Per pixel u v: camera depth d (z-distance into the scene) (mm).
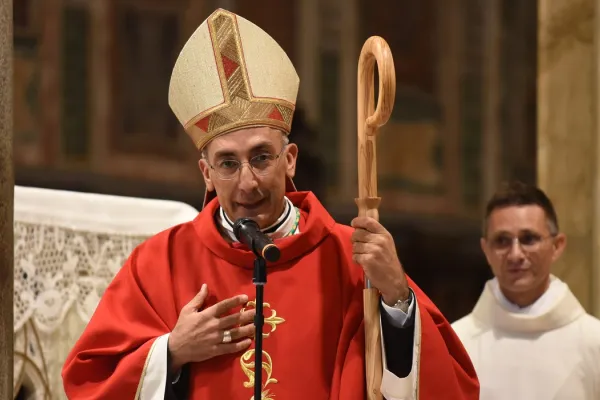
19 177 30328
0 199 10539
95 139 31469
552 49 17812
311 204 11156
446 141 34875
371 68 10438
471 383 10438
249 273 10695
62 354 13461
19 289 13195
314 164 31875
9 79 10719
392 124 34562
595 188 17453
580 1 17609
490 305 15109
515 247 14297
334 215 33094
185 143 32594
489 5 34969
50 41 31000
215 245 10789
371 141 10312
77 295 13602
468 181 34812
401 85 34688
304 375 10234
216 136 10398
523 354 14703
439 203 34656
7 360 10578
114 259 13883
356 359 10234
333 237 10961
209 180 10977
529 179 34812
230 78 10523
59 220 13641
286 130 10648
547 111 17844
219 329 9898
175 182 32375
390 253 9930
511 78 34875
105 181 31406
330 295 10617
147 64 32406
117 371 10070
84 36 31516
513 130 34844
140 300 10656
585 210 17547
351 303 10570
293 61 33719
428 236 34312
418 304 10117
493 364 14828
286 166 10703
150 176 32062
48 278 13430
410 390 9984
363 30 34438
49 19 31000
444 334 10539
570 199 17641
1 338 10500
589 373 14445
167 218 14250
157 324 10523
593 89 17562
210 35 10719
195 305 10250
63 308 13477
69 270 13617
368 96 10445
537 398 14508
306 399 10164
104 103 31672
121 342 10391
